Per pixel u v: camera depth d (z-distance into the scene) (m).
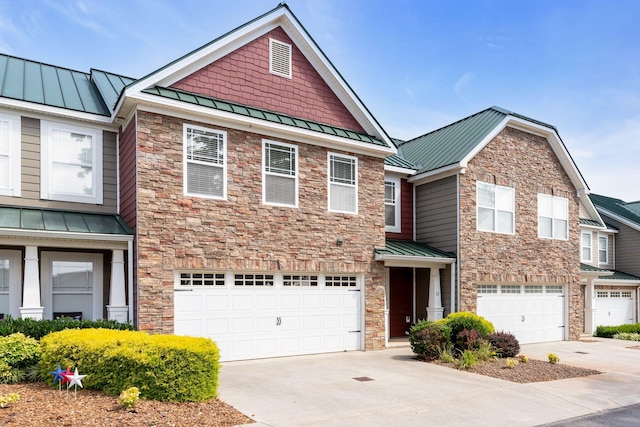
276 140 12.80
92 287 12.29
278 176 12.77
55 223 10.89
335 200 13.80
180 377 7.55
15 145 11.57
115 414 6.64
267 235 12.41
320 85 14.16
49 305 11.76
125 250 11.47
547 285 18.80
